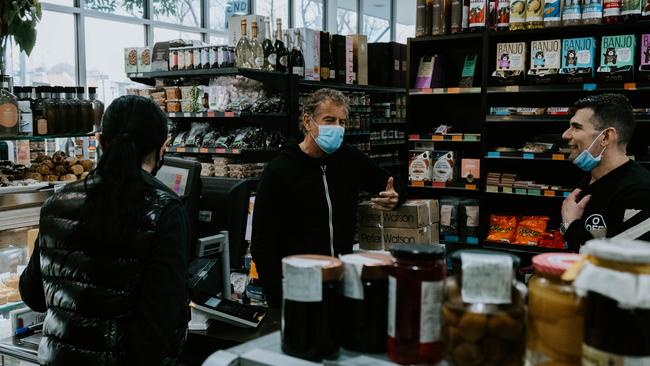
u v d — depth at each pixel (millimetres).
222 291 2350
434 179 4723
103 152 1742
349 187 2869
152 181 1795
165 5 7988
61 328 1772
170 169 2238
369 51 7180
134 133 1741
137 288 1716
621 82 3938
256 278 2908
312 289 1193
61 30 6762
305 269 1194
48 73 6656
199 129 5652
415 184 4762
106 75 7301
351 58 6359
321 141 2715
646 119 3975
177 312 1736
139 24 7652
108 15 7207
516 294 1071
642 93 4262
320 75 5844
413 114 4910
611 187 2551
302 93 5680
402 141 8055
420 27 4742
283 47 5230
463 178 4594
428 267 1121
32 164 4500
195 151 5465
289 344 1226
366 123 6941
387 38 12727
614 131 2572
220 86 5277
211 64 5121
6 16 4332
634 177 2510
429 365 1131
